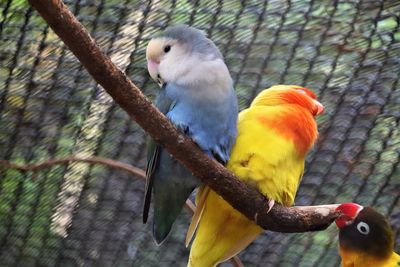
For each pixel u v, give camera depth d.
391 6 5.94
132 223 6.72
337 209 5.46
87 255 6.83
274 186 4.73
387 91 6.14
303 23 6.02
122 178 6.51
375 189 6.47
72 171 6.46
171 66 4.88
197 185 4.89
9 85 6.18
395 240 6.51
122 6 5.95
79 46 3.70
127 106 4.08
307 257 6.64
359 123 6.27
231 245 4.97
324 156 6.40
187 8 5.98
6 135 6.34
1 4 5.95
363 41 6.04
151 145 4.90
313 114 5.04
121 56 6.08
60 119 6.32
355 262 5.46
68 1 5.94
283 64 6.11
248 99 6.16
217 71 4.80
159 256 6.77
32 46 6.06
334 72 6.12
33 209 6.64
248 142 4.76
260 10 6.00
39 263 6.84
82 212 6.68
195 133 4.72
